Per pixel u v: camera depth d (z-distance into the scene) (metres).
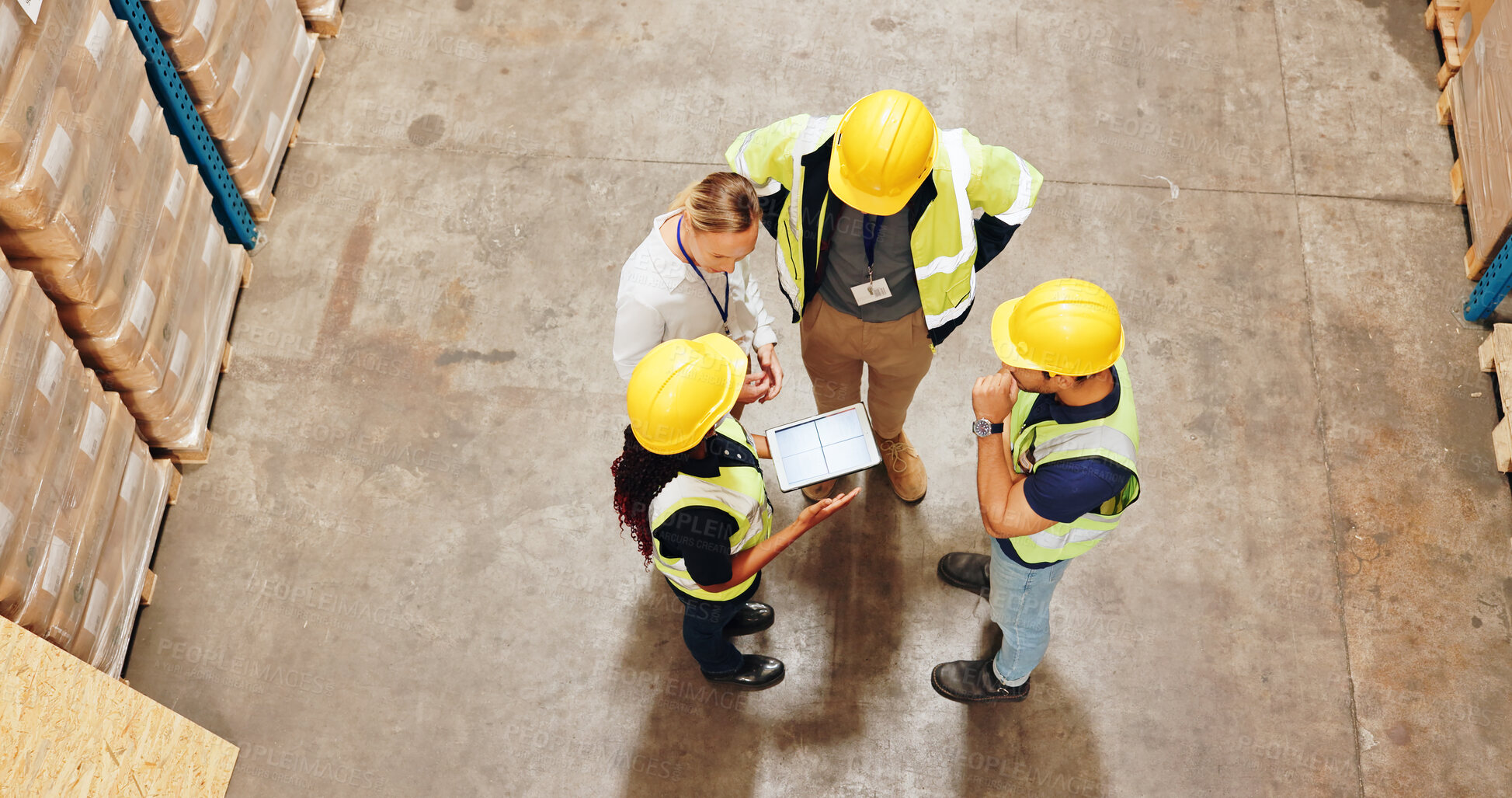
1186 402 3.96
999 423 2.38
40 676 2.71
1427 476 3.78
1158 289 4.21
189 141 3.91
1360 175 4.48
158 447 3.82
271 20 4.36
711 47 4.93
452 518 3.79
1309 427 3.90
